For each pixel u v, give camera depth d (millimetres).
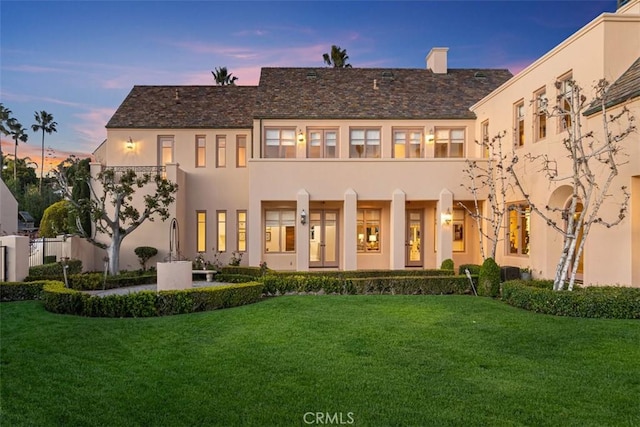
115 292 13539
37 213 46344
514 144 16125
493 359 6402
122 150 21141
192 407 4746
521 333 7812
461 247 20094
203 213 21422
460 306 10500
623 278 10688
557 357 6469
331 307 10406
